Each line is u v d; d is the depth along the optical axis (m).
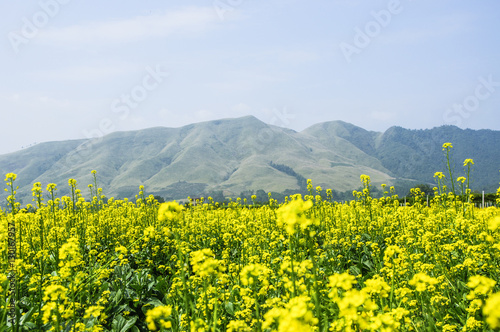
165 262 9.34
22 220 7.34
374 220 12.33
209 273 3.82
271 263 7.00
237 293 6.09
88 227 10.59
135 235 10.23
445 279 5.70
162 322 3.36
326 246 9.41
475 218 10.27
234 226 11.16
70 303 4.45
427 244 6.79
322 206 13.07
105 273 5.95
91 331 4.41
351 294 3.21
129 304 6.41
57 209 12.80
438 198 14.78
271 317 3.13
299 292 4.29
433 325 4.25
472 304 4.54
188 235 10.73
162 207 3.68
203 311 4.69
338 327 3.46
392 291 4.56
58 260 7.97
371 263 8.64
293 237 3.90
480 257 6.29
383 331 3.16
